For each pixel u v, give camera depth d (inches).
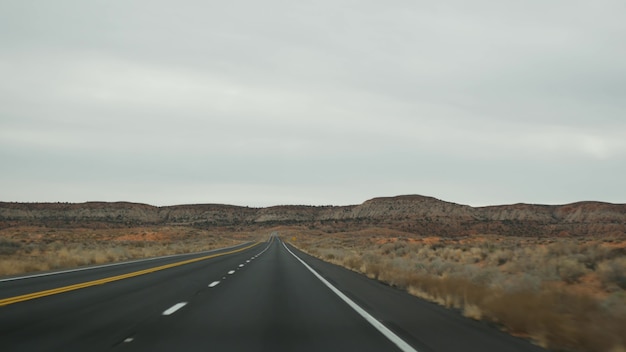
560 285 782.5
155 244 3499.0
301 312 505.0
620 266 768.3
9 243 1857.8
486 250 1555.1
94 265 1364.4
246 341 358.3
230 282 847.1
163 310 512.4
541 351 328.2
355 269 1242.0
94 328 406.0
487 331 399.5
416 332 395.2
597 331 350.9
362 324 433.1
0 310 505.4
